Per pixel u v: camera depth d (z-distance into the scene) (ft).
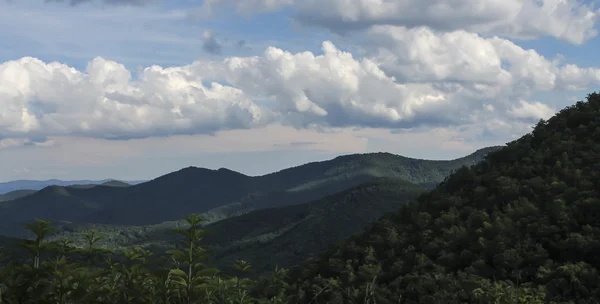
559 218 271.08
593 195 283.18
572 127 383.04
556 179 311.27
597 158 321.73
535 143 386.73
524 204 295.48
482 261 245.04
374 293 25.16
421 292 172.14
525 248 252.21
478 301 36.06
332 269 297.94
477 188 341.41
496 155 386.52
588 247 232.53
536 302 33.94
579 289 203.00
